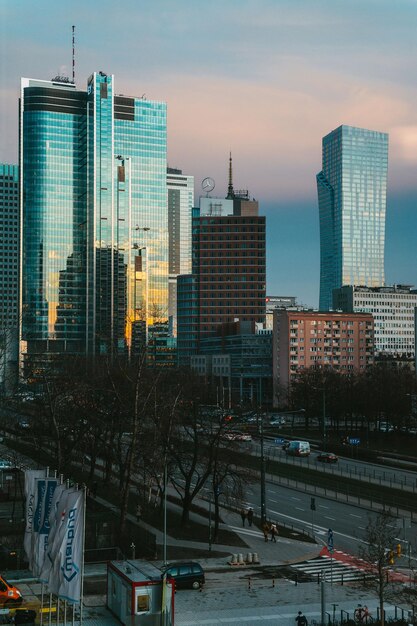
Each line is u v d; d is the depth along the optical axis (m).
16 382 121.69
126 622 50.75
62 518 41.62
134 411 78.00
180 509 99.88
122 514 73.12
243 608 58.03
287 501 110.25
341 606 59.00
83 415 99.88
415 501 104.25
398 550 62.69
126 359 132.88
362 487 117.44
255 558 73.00
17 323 171.88
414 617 52.62
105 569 67.56
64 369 141.62
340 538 85.00
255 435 189.75
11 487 109.31
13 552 66.44
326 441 185.25
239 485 87.44
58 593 41.31
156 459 90.62
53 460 97.25
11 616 51.69
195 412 90.94
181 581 63.25
